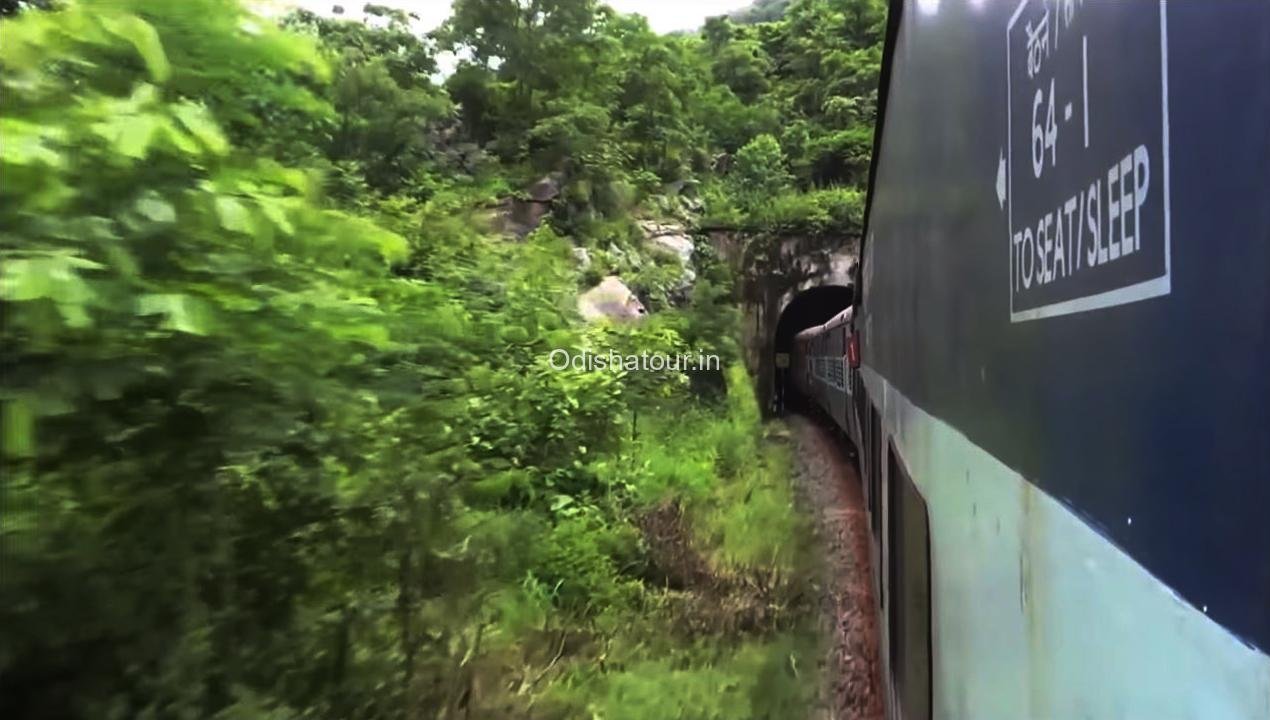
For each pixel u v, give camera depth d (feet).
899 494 15.11
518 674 20.12
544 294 28.35
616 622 25.36
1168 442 3.40
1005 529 6.38
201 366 6.05
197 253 6.16
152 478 6.33
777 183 118.62
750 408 75.25
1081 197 4.60
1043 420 5.32
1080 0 4.63
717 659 24.00
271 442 6.88
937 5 10.36
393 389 9.35
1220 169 2.97
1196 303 3.15
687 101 124.57
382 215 22.39
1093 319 4.37
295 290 7.20
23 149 4.93
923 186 11.74
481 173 83.92
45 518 5.54
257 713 7.57
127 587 6.19
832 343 61.57
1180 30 3.31
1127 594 3.85
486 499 17.98
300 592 8.77
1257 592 2.69
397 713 11.12
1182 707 3.25
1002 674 6.47
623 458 39.32
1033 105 5.67
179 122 5.79
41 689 5.94
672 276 87.10
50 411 5.05
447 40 99.50
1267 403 2.64
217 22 6.54
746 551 34.83
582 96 101.65
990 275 7.02
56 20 5.65
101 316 5.27
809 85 151.43
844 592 30.55
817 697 22.41
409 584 11.50
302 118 8.84
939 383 10.05
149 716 6.49
